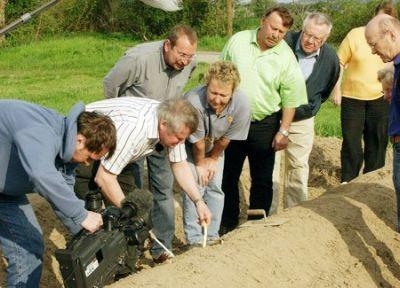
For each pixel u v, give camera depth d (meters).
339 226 6.00
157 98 6.19
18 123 4.33
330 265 5.55
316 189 9.64
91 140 4.37
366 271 5.70
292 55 6.72
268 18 6.45
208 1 34.44
